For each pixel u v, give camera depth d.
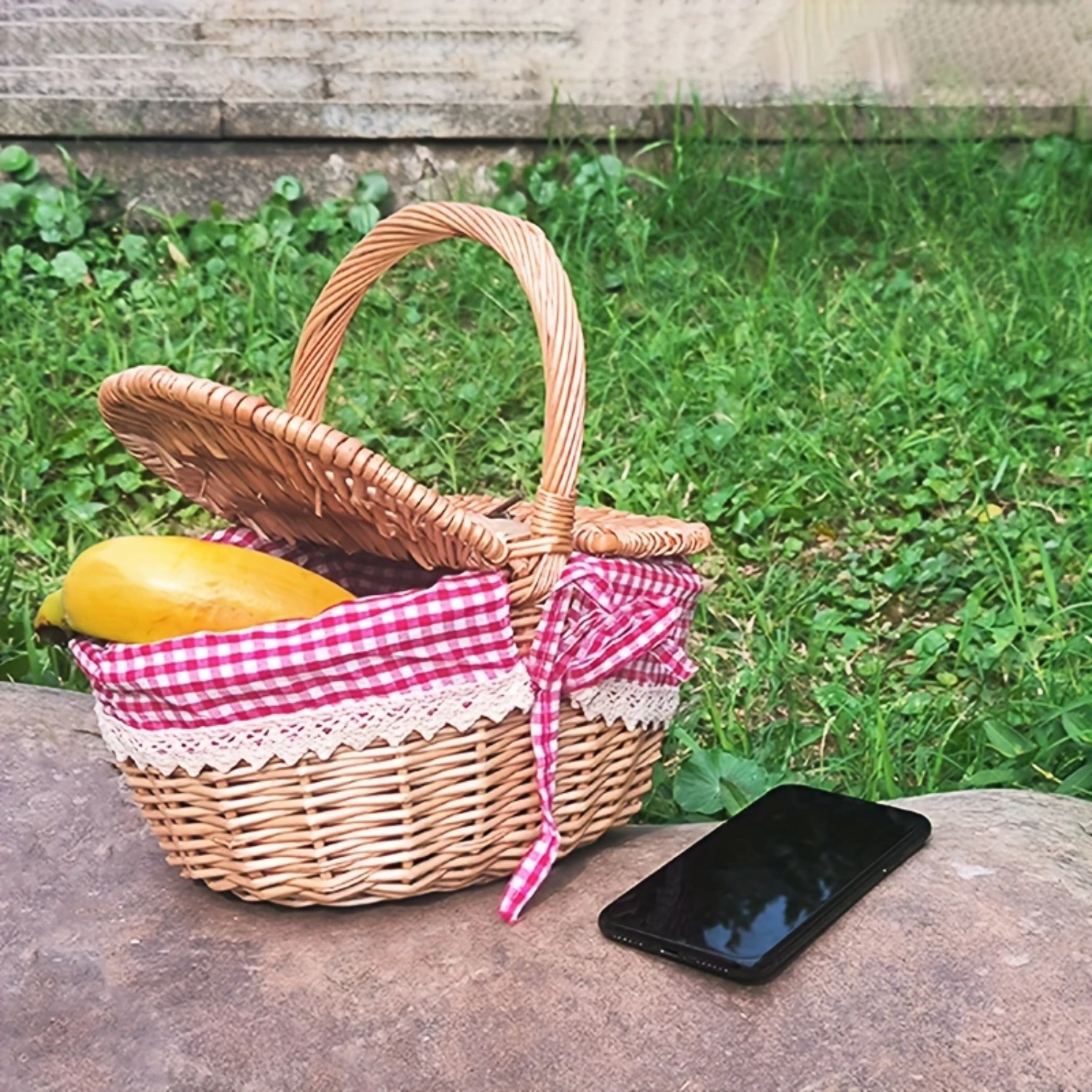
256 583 0.79
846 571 1.27
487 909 0.80
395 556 0.81
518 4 1.86
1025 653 1.13
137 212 1.87
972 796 0.91
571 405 0.77
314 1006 0.75
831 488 1.34
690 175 1.88
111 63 1.84
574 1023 0.73
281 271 1.76
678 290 1.72
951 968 0.75
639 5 1.88
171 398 0.76
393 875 0.78
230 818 0.77
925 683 1.13
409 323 1.69
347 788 0.76
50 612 0.82
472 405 1.50
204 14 1.83
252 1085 0.71
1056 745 0.99
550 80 1.89
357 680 0.75
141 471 1.41
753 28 1.90
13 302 1.68
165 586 0.77
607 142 1.93
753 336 1.59
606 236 1.81
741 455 1.40
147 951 0.79
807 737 1.07
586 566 0.78
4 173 1.84
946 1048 0.71
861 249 1.85
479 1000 0.74
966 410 1.44
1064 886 0.81
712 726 1.09
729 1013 0.73
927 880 0.81
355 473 0.74
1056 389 1.47
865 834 0.83
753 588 1.26
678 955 0.75
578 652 0.79
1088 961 0.76
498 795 0.79
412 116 1.88
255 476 0.80
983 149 1.94
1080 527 1.27
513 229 0.80
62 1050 0.74
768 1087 0.70
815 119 1.93
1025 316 1.62
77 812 0.90
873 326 1.62
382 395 1.53
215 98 1.85
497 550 0.75
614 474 1.39
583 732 0.81
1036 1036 0.72
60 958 0.79
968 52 1.94
